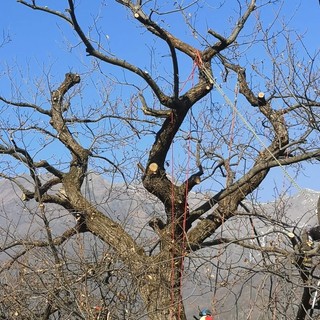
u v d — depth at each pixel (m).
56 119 9.27
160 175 8.55
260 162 8.60
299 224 8.06
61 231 8.59
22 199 8.51
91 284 7.59
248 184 8.66
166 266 7.80
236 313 6.60
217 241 8.23
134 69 8.31
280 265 7.02
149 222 8.41
